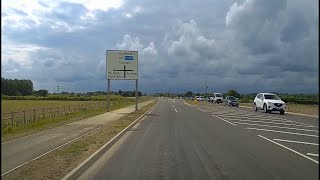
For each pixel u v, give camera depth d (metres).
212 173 9.89
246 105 68.00
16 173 10.10
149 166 10.92
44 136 19.03
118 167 10.89
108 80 46.62
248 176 9.54
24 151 14.02
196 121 28.89
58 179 9.42
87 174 10.02
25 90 111.94
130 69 46.72
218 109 50.72
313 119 30.95
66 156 12.83
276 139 17.16
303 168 10.52
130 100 103.56
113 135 18.98
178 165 11.02
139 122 28.66
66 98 105.06
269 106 40.28
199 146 14.99
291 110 46.28
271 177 9.44
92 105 58.44
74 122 28.30
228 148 14.39
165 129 22.62
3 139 17.64
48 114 37.09
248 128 22.69
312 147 14.60
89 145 15.54
